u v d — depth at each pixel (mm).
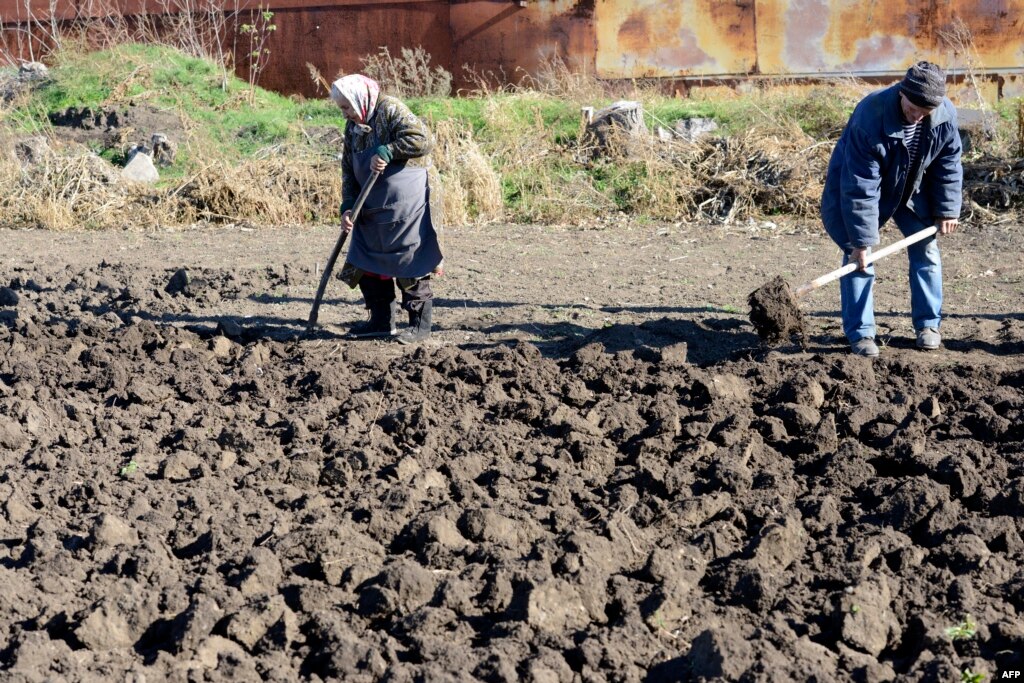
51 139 15828
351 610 3820
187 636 3572
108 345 7062
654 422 5422
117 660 3555
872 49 16484
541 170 13469
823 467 4969
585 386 6141
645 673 3502
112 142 15992
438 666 3408
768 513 4461
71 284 9195
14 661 3451
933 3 16172
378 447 5289
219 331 7398
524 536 4332
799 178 12492
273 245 11453
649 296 8414
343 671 3455
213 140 15516
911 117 5984
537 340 7242
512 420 5660
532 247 10797
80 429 5691
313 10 19094
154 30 19969
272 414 5797
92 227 13156
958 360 6520
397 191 6664
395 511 4445
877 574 3889
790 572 4055
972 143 12703
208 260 10516
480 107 15484
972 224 11094
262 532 4344
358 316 7980
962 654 3588
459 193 12523
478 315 7895
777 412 5594
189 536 4348
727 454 5070
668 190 12602
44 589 3898
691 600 3816
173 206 13484
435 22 18344
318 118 16609
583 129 13906
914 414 5496
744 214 12180
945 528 4312
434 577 3930
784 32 16719
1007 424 5305
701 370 6355
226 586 3904
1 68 19328
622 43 17359
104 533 4199
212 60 18781
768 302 6371
